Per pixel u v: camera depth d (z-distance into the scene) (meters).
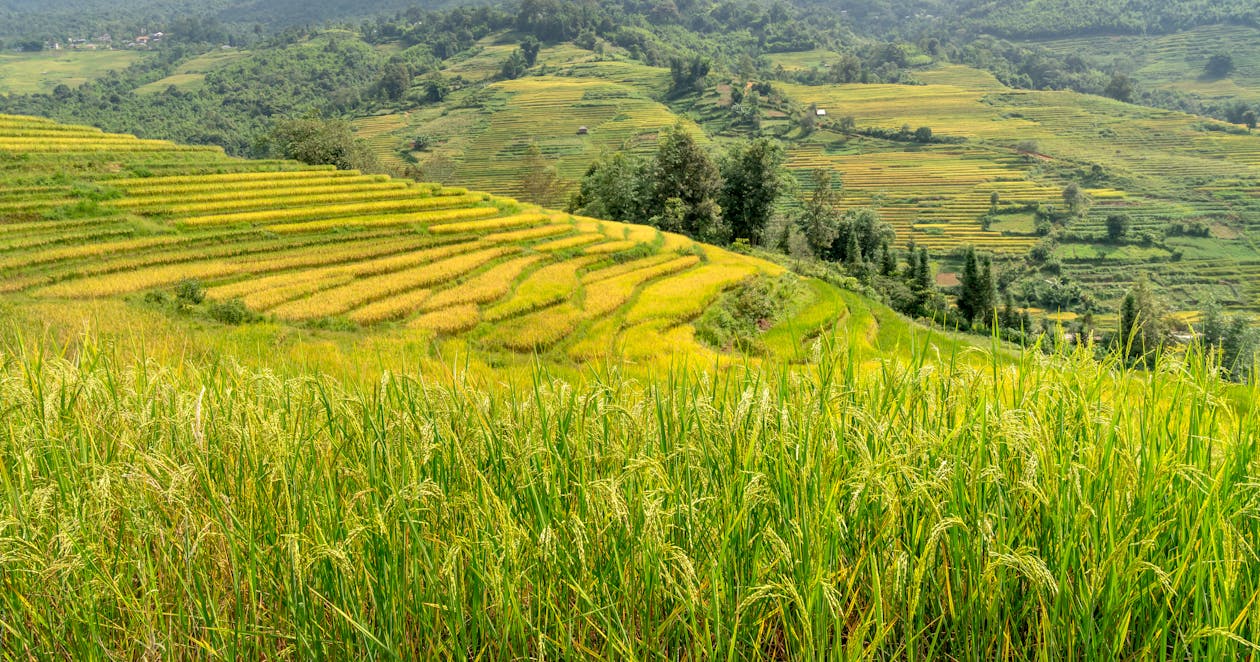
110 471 2.79
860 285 64.19
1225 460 2.69
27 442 3.22
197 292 36.34
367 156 106.69
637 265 52.59
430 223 60.94
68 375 3.73
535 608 2.74
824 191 85.31
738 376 3.82
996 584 2.62
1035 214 142.25
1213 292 107.38
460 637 2.58
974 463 2.81
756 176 83.25
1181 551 2.63
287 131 95.12
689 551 2.70
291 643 2.79
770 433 3.12
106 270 41.88
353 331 35.22
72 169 64.25
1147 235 126.62
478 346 33.25
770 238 88.12
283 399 3.70
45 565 2.51
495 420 3.36
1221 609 2.34
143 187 61.19
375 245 53.12
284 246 51.50
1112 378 3.54
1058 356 3.55
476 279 45.00
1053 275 112.94
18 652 2.58
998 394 3.21
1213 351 3.42
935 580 2.69
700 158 80.81
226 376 4.22
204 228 53.34
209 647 2.51
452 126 199.12
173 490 2.58
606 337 32.53
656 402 3.37
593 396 3.29
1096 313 90.69
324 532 2.75
